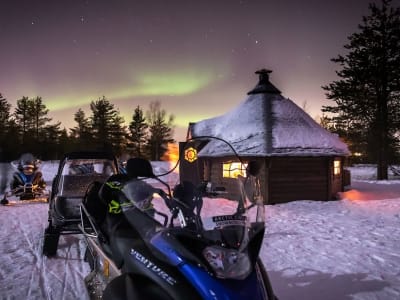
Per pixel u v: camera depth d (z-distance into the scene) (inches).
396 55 1061.8
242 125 655.8
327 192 596.7
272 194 572.7
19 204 544.4
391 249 272.5
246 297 103.3
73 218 253.9
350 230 343.6
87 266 240.4
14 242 308.3
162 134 2394.2
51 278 217.9
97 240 168.6
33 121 2723.9
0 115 2564.0
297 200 584.1
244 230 114.7
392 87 1058.1
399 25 1056.2
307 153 576.4
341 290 192.2
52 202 289.0
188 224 118.3
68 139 2600.9
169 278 110.3
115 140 2429.9
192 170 161.0
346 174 804.0
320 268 228.5
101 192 150.3
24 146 2459.4
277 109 657.6
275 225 371.6
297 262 241.0
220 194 141.3
